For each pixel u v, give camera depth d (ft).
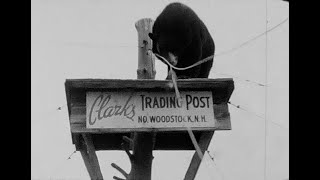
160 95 14.88
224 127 14.93
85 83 14.39
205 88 15.08
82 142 17.38
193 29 18.13
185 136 18.37
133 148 16.55
